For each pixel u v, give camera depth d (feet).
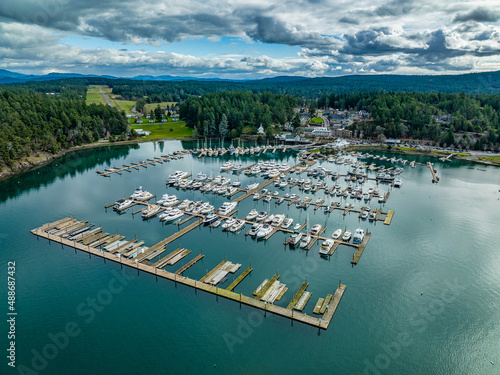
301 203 463.01
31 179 600.80
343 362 217.97
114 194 517.96
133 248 341.62
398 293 279.69
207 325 246.06
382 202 479.41
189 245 353.10
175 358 220.64
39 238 367.04
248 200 489.26
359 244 352.49
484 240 367.45
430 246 354.54
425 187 556.51
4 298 273.95
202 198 499.10
